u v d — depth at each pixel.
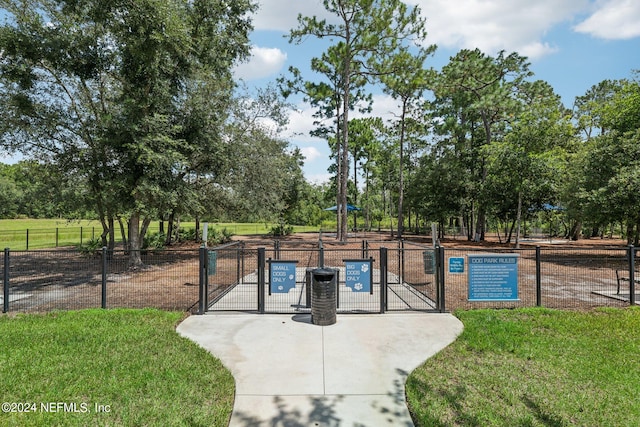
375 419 3.63
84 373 4.57
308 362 4.94
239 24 18.03
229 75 18.58
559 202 23.59
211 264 7.73
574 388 4.24
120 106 14.59
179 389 4.17
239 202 20.91
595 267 14.00
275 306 7.84
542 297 8.88
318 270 6.64
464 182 30.48
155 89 14.41
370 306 7.83
